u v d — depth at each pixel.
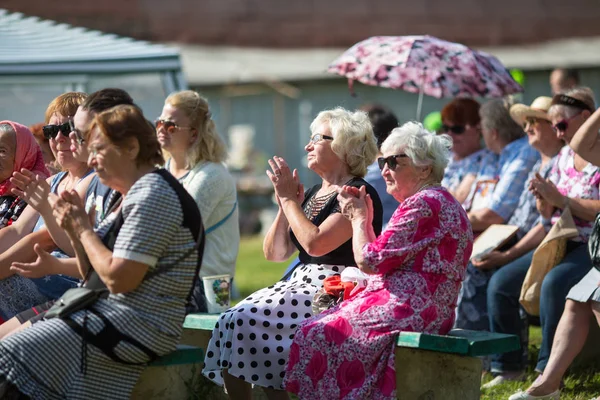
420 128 14.37
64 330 12.58
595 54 58.38
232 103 72.00
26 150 17.28
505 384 19.33
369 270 13.69
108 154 12.97
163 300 12.93
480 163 23.36
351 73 25.14
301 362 14.02
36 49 32.72
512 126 22.12
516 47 63.94
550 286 18.28
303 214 15.35
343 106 16.84
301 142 69.00
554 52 60.31
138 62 32.84
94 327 12.62
